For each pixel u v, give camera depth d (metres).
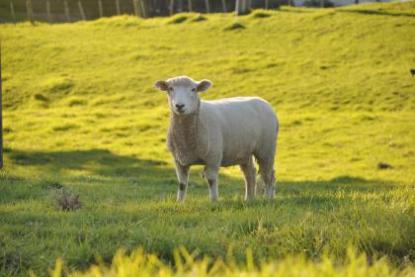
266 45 49.56
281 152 32.00
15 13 71.81
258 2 68.00
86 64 47.75
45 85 43.75
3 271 8.41
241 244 9.27
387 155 31.14
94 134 34.94
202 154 13.84
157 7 76.00
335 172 28.73
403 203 11.16
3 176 18.80
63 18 73.69
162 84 13.88
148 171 28.02
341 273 5.41
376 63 45.00
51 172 26.98
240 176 26.45
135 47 50.78
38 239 9.85
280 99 40.31
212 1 75.88
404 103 38.78
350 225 9.87
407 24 50.88
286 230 9.70
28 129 35.62
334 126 35.38
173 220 11.03
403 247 8.89
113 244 9.38
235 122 14.50
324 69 44.44
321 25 52.12
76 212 12.14
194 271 5.50
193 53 48.72
